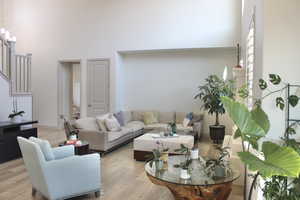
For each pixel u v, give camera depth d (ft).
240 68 18.49
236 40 21.86
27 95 21.70
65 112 28.99
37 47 28.60
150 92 26.09
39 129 27.58
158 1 23.77
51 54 28.12
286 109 7.70
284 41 7.86
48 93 28.58
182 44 23.20
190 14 22.93
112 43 25.53
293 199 5.65
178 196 9.18
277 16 7.91
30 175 10.81
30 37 28.78
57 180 9.86
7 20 29.63
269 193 5.99
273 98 7.88
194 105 24.64
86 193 10.57
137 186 11.80
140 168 14.37
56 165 9.82
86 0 26.30
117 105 25.96
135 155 15.88
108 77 25.91
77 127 17.62
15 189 11.49
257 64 9.55
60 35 27.63
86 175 10.48
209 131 22.15
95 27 26.13
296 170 4.48
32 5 28.48
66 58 27.50
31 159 10.09
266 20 7.99
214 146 19.48
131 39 24.80
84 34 26.61
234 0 21.79
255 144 5.86
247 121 5.37
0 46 21.07
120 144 19.25
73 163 10.15
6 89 19.62
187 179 8.92
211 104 20.30
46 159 9.94
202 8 22.59
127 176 13.10
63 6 27.27
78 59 27.02
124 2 24.89
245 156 5.09
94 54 26.32
